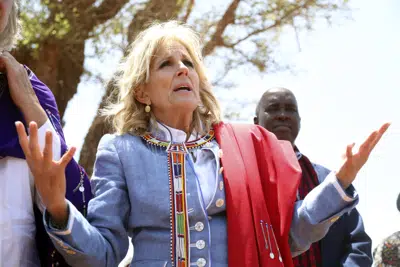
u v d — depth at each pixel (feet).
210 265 12.09
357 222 17.90
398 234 18.38
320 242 17.58
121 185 12.66
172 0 36.65
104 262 11.98
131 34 36.04
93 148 33.73
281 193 12.75
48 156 11.06
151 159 12.78
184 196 12.42
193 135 13.41
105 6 36.22
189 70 13.44
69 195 13.15
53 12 35.29
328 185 12.18
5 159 12.97
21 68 13.52
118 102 14.02
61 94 35.50
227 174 12.64
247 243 12.14
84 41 35.91
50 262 13.15
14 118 13.20
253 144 13.26
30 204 13.02
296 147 19.83
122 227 12.38
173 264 12.05
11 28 13.55
